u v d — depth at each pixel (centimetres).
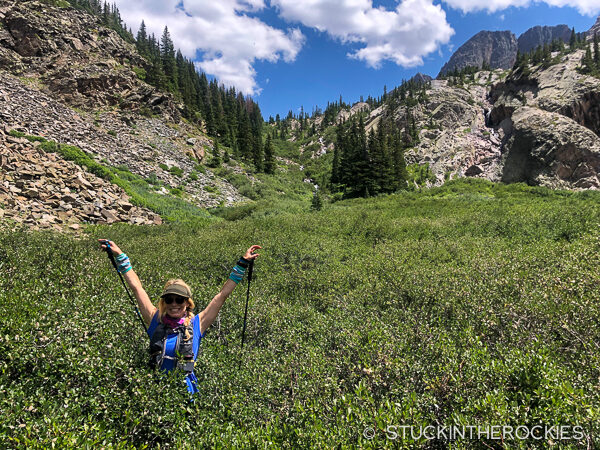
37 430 181
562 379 259
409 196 4441
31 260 655
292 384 305
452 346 337
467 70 14038
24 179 1712
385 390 293
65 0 8344
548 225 1262
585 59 7456
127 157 3419
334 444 213
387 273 680
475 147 7988
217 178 4506
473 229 1348
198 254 920
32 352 246
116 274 600
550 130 5722
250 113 14775
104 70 5100
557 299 429
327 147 12275
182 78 9006
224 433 230
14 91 3472
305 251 1017
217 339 419
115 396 235
